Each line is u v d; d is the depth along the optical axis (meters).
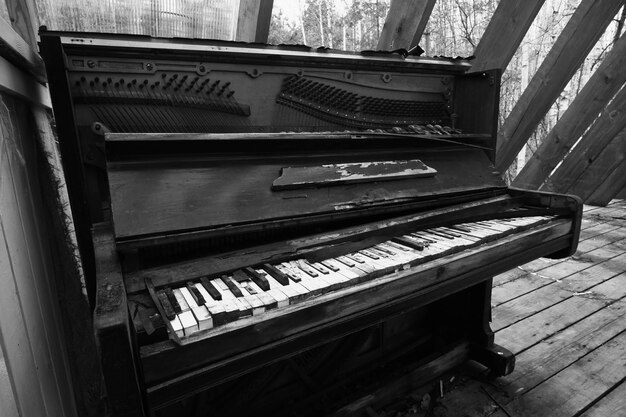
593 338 2.16
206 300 0.84
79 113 1.12
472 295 1.88
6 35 0.94
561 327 2.29
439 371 1.80
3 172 0.98
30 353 0.99
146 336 0.72
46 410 1.07
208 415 1.38
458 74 1.82
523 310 2.51
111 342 0.67
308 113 1.49
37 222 1.29
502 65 2.87
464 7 7.12
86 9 1.61
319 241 1.18
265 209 1.13
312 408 1.55
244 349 0.79
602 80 3.99
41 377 1.06
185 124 1.26
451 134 1.64
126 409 0.70
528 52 7.22
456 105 1.87
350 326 0.95
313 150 1.33
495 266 1.26
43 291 1.23
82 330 1.49
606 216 5.12
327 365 1.67
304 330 0.86
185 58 1.22
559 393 1.73
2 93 1.04
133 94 1.17
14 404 0.83
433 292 1.10
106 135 0.96
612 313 2.44
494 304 2.60
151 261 1.12
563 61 3.32
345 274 0.99
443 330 2.03
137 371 0.72
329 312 0.89
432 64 1.67
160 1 1.74
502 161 3.92
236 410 1.43
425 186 1.47
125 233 0.93
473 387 1.81
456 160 1.68
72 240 1.52
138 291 0.90
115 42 1.10
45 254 1.33
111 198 0.96
